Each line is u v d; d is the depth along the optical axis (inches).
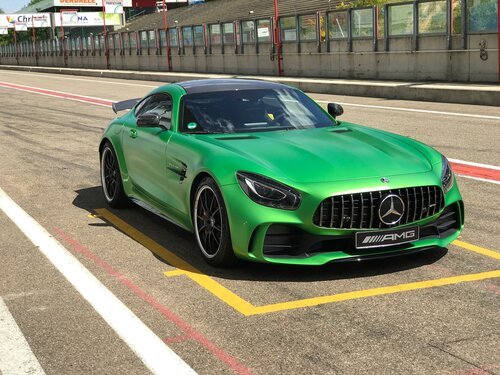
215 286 168.7
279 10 1728.6
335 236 166.7
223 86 228.2
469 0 755.4
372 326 141.2
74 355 131.0
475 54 756.0
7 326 145.9
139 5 3373.5
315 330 139.9
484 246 198.4
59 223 238.2
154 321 147.0
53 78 1568.7
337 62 998.4
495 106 613.9
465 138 418.6
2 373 124.3
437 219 179.3
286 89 231.6
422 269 177.8
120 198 254.5
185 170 193.5
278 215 165.3
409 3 843.4
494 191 274.2
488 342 131.7
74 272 182.5
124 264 189.0
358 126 219.9
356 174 170.4
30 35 4387.3
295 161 175.2
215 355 129.2
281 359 126.7
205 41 1390.3
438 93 681.6
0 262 193.2
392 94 743.7
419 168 177.6
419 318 144.8
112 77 1572.3
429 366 122.1
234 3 2228.1
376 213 166.9
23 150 422.6
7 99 892.0
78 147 430.9
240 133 203.5
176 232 223.1
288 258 167.5
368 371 120.8
